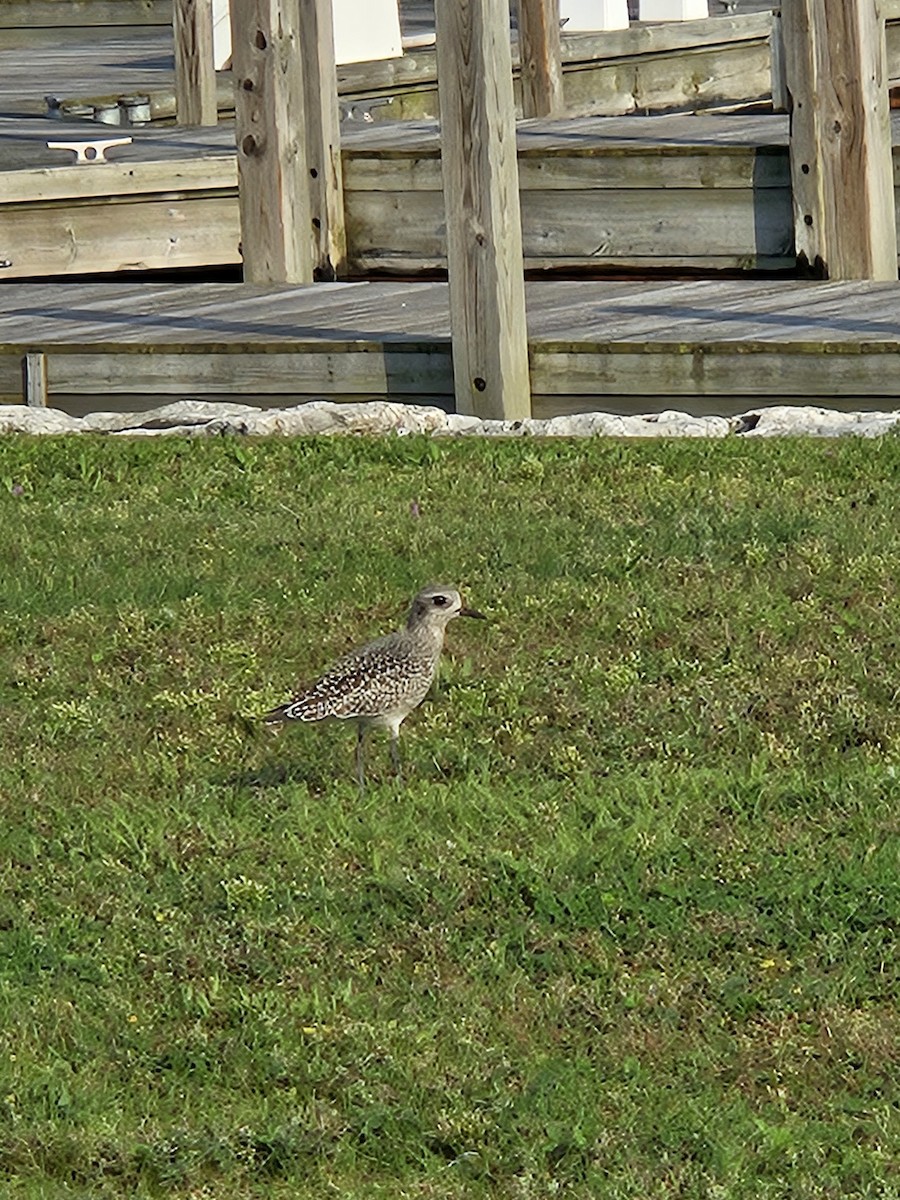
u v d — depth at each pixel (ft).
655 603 48.83
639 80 104.73
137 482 60.34
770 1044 31.96
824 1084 31.09
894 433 60.23
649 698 43.98
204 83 100.78
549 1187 28.45
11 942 34.86
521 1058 31.63
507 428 63.62
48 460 61.77
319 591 50.78
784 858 37.09
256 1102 30.81
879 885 35.83
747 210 78.64
